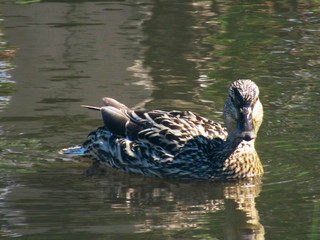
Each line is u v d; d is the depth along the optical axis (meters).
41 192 10.23
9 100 14.24
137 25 20.16
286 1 23.38
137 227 8.80
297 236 8.41
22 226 8.79
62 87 14.98
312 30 19.59
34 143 12.42
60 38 18.62
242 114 10.36
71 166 11.62
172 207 9.63
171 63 16.67
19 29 19.48
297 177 10.80
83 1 23.23
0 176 10.94
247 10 22.09
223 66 16.45
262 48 17.89
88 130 13.00
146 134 11.45
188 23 20.39
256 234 8.53
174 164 11.13
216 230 8.70
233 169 11.03
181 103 14.07
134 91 14.73
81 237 8.40
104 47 17.89
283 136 12.63
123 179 11.13
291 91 14.77
